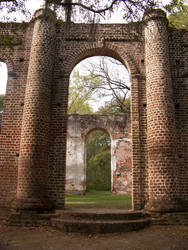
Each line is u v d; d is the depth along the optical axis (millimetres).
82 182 22219
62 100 11398
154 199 9562
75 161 22688
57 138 10969
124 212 8953
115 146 22625
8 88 11750
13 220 8938
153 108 10438
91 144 36844
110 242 6711
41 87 10703
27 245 6270
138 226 8352
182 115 11211
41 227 8633
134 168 10578
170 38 12219
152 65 10977
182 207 9523
